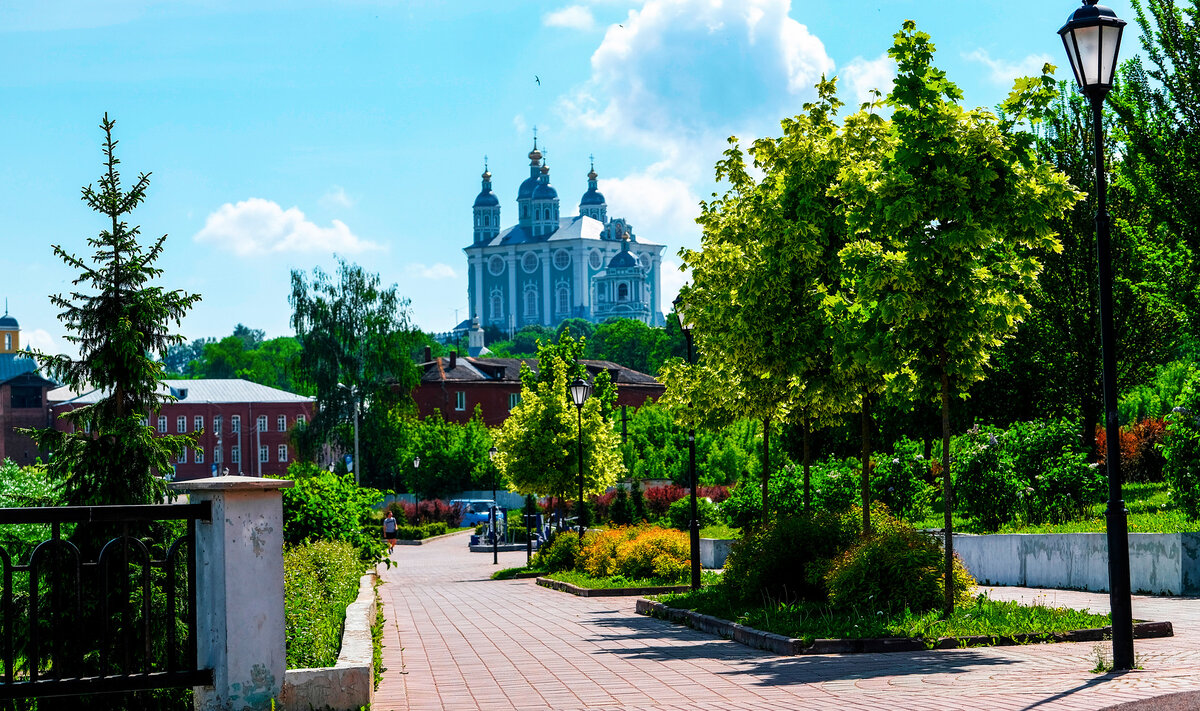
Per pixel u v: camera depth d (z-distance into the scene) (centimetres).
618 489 5431
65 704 1104
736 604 1588
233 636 771
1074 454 2222
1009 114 1308
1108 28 1009
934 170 1255
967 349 1286
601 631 1574
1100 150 1023
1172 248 2139
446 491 7894
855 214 1302
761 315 1675
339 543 2042
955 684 931
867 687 940
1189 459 1925
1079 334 2691
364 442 7162
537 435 3753
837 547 1520
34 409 11669
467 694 978
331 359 7131
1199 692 804
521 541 5491
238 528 779
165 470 1314
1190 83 2030
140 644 1132
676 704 892
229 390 12150
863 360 1325
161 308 1330
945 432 1310
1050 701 822
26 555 1222
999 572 2017
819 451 4019
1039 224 1254
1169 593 1619
